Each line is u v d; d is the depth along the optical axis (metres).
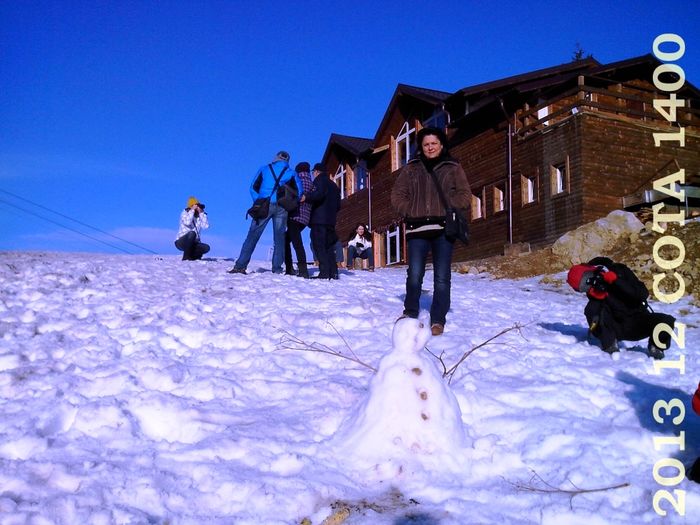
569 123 20.75
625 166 20.73
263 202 11.63
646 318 6.69
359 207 33.75
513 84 23.56
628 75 23.02
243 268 11.66
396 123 30.62
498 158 23.84
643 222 17.38
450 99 25.03
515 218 22.89
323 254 12.20
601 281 6.88
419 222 7.40
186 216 15.27
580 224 20.09
